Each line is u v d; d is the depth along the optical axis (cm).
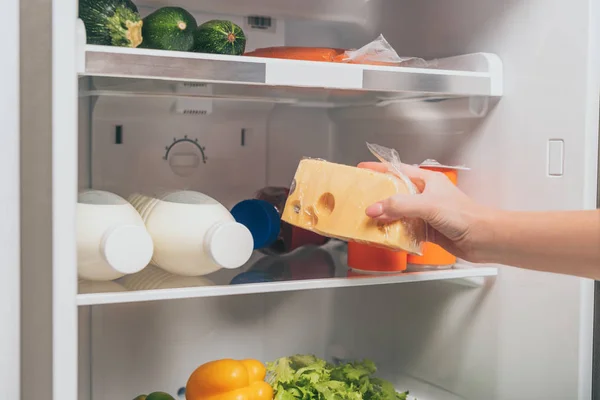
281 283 99
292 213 101
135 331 130
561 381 103
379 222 95
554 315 104
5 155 87
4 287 88
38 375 94
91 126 124
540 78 104
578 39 99
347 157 148
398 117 132
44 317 91
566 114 101
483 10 114
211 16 131
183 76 90
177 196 103
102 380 127
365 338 142
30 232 98
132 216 96
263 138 142
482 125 115
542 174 104
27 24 98
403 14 132
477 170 116
